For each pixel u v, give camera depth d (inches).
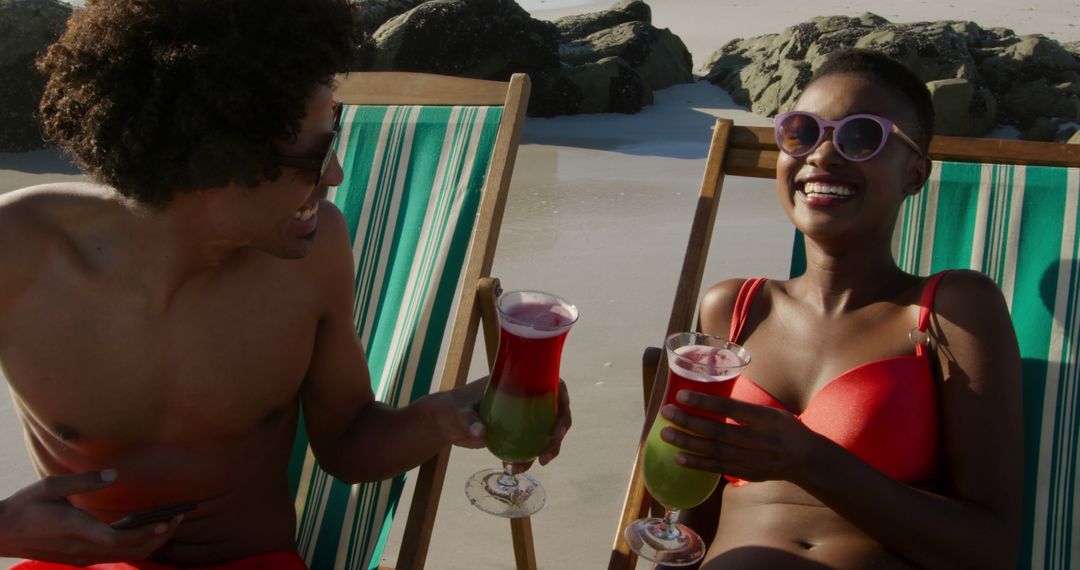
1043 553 88.5
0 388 158.9
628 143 345.1
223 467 82.6
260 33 64.8
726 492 88.2
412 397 99.7
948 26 427.2
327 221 84.0
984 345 80.3
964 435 79.4
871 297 86.8
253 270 79.4
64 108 66.7
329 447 91.7
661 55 457.7
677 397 71.9
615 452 145.3
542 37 413.7
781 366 88.0
